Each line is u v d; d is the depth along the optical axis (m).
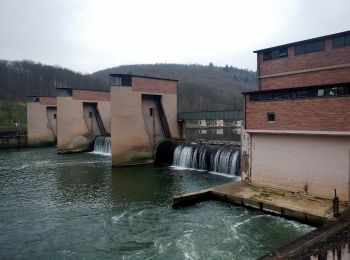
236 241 16.27
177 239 16.91
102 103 59.06
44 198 25.42
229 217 19.58
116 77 38.66
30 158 48.22
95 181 31.12
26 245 16.86
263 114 23.17
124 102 39.06
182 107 109.25
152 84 41.59
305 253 10.19
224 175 32.31
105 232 18.27
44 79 143.00
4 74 132.75
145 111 42.25
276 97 22.38
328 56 23.31
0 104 105.12
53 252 16.02
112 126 38.69
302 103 20.56
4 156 50.94
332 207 18.28
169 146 40.47
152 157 42.28
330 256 10.09
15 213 21.83
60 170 37.34
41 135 67.19
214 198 23.27
